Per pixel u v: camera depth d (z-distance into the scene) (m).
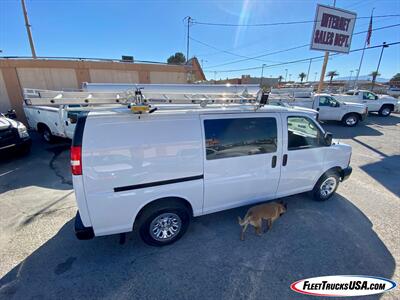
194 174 2.67
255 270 2.50
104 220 2.42
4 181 4.82
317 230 3.21
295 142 3.32
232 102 3.25
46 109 7.20
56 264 2.55
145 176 2.44
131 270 2.48
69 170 5.45
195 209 2.88
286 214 3.61
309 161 3.48
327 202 3.98
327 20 12.41
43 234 3.06
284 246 2.88
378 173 5.36
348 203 3.96
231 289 2.27
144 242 2.81
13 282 2.31
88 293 2.21
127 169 2.35
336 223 3.38
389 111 14.98
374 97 14.70
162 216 2.73
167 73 13.37
